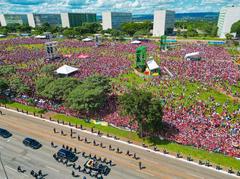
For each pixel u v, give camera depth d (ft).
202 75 297.53
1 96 244.63
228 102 221.46
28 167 139.85
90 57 415.03
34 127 186.29
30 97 238.27
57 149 157.28
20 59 399.03
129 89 255.70
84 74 310.04
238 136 162.71
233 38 626.64
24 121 196.03
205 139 161.99
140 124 166.61
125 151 155.43
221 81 275.39
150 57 388.16
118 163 143.33
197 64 354.74
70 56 429.79
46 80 231.30
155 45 558.97
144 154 152.15
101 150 156.35
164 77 296.51
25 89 232.53
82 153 152.66
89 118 197.98
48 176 131.95
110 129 183.01
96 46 539.70
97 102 197.36
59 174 133.90
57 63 369.50
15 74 297.33
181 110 203.51
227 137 162.20
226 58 406.41
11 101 236.22
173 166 139.95
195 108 207.00
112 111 206.39
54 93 211.00
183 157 148.15
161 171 135.85
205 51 472.03
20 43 590.14
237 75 292.81
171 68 334.65
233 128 171.94
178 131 173.47
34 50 485.56
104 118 196.34
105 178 130.52
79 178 130.72
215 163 141.28
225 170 134.82
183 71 317.83
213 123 179.93
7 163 143.43
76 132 179.01
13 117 203.31
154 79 289.94
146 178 130.41
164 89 257.14
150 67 308.60
